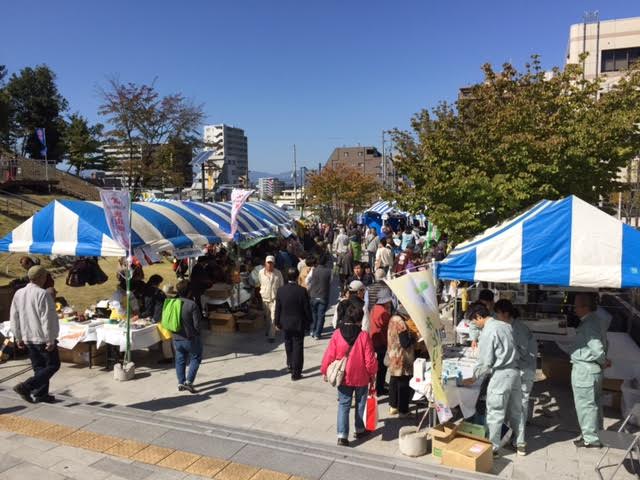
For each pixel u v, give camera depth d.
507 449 6.02
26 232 9.77
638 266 5.85
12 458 5.06
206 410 7.21
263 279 11.08
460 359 6.79
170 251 10.35
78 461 5.00
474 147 10.02
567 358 8.14
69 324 9.12
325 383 8.39
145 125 40.94
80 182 47.28
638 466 5.50
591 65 43.34
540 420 6.88
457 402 6.04
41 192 37.72
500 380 5.72
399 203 10.97
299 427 6.69
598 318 6.04
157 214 11.01
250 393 7.91
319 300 11.36
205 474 4.75
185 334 7.80
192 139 43.09
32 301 6.62
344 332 6.00
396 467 5.05
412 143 13.49
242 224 14.90
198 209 14.14
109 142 42.78
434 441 5.69
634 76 10.20
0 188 32.75
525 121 9.49
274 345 10.77
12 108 52.03
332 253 27.25
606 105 10.06
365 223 31.72
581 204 6.30
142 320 9.23
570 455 5.85
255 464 4.96
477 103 11.50
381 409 7.27
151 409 7.20
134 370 8.69
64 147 58.25
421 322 5.66
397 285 5.68
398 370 6.79
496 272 6.35
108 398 7.59
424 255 18.36
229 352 10.24
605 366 6.13
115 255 8.95
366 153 106.06
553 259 6.17
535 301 10.03
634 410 5.44
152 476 4.72
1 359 9.27
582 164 9.05
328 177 47.31
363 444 6.11
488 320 5.88
